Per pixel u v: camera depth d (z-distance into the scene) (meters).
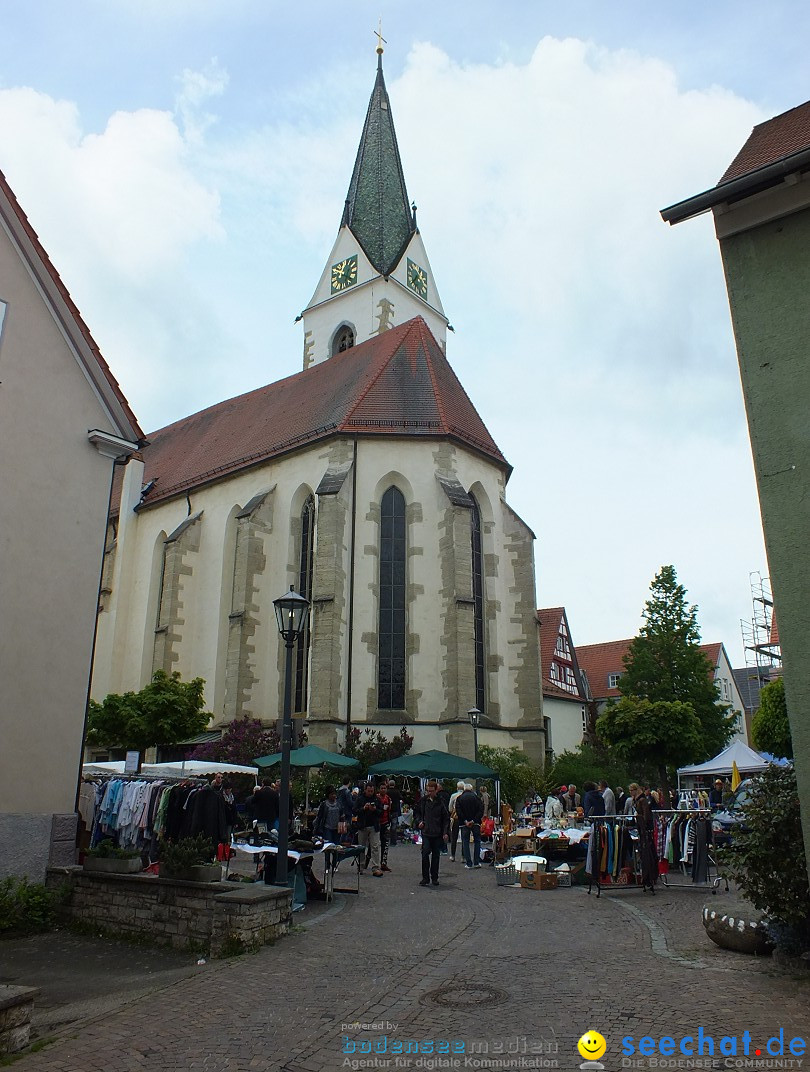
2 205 13.32
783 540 7.76
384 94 54.47
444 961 8.57
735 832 8.42
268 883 12.38
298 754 20.38
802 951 7.76
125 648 37.00
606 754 37.81
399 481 30.39
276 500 32.12
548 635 47.56
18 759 12.19
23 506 12.93
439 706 27.75
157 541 37.38
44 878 11.90
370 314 47.41
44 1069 5.72
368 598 28.80
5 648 12.35
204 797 12.09
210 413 43.53
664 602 40.84
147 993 7.61
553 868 15.47
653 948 8.91
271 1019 6.66
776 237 8.44
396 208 50.44
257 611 30.62
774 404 8.08
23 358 13.32
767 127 10.38
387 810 17.66
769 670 49.19
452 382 34.72
